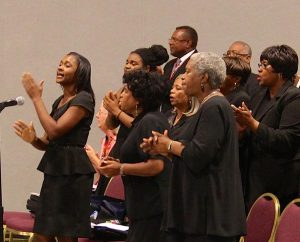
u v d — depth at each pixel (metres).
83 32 14.37
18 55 14.49
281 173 8.77
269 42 13.67
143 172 7.89
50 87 14.38
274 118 8.81
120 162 8.23
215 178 7.05
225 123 7.05
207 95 7.26
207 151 6.96
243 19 13.80
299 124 8.62
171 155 7.29
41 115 8.93
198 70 7.22
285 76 8.89
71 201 9.02
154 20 14.20
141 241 7.98
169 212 7.21
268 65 8.88
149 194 7.99
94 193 11.03
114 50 14.29
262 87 9.27
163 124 8.04
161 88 8.17
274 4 13.68
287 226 7.93
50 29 14.43
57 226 8.99
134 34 14.25
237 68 9.51
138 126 8.07
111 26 14.30
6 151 14.38
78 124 9.09
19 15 14.52
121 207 9.81
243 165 9.07
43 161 9.14
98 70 14.30
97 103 14.24
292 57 8.86
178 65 11.97
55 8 14.44
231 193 7.05
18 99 8.13
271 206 8.29
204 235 7.06
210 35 13.94
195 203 7.08
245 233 7.14
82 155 9.12
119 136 10.02
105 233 9.38
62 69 9.21
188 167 7.12
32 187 14.41
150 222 7.98
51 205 9.04
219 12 13.91
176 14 14.11
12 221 10.83
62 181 9.03
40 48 14.43
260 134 8.45
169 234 7.29
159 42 14.16
